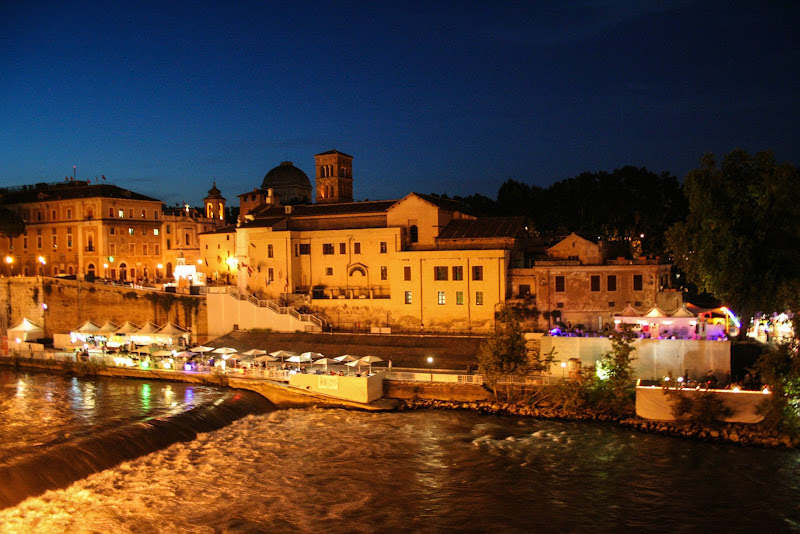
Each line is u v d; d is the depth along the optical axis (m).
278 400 67.94
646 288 75.62
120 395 69.75
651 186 102.88
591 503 43.47
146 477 47.53
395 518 41.69
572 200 103.88
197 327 95.12
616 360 59.81
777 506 42.53
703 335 66.00
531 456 51.59
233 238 111.62
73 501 43.06
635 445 53.50
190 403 64.81
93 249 123.88
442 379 66.25
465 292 82.00
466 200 123.62
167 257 134.88
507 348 63.00
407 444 54.75
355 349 80.00
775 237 64.81
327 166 115.25
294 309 89.06
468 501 44.00
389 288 90.12
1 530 38.72
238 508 42.81
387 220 90.81
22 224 132.50
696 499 43.75
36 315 105.19
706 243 65.38
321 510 42.72
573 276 77.56
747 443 53.03
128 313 99.88
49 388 73.94
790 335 61.66
